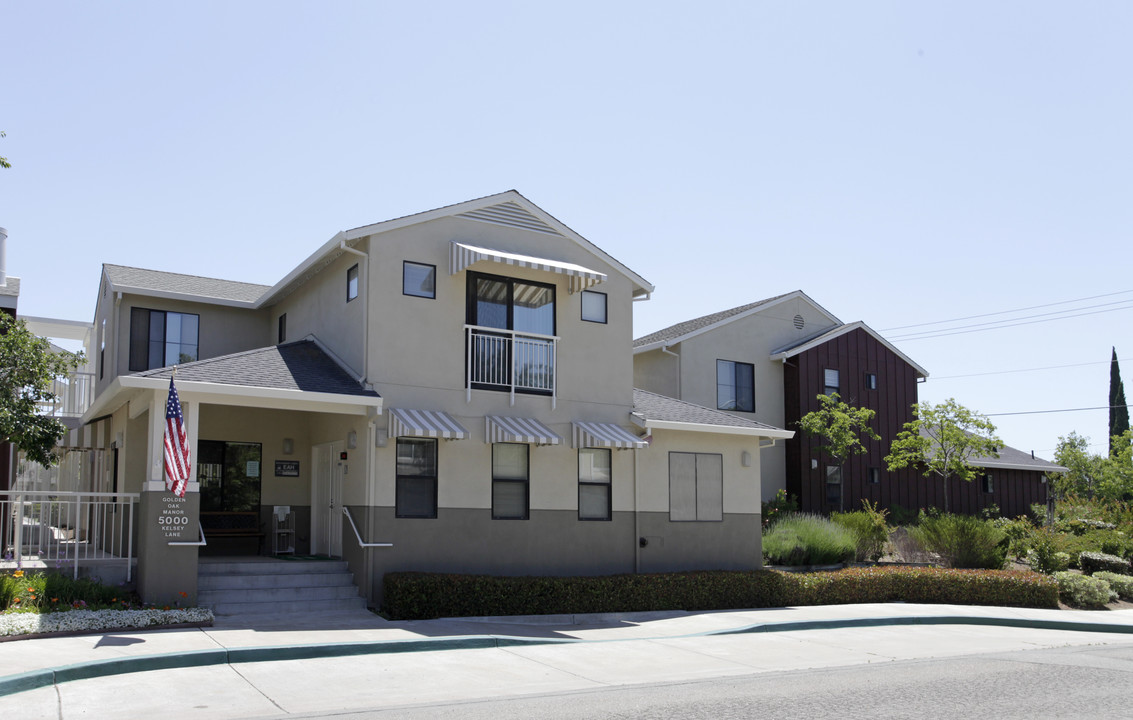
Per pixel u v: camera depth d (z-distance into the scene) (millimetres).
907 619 17688
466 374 18078
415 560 16969
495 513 18094
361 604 16484
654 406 21750
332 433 18984
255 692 9922
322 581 16672
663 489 20500
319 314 19688
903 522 31734
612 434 18828
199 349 22422
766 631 16156
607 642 14250
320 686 10367
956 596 20719
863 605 19938
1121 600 22516
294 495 20281
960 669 12555
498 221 18984
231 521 19516
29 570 14742
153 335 21859
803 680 11508
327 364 17938
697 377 29969
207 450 19594
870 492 32562
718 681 11398
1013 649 14984
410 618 15656
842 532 24172
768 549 22906
